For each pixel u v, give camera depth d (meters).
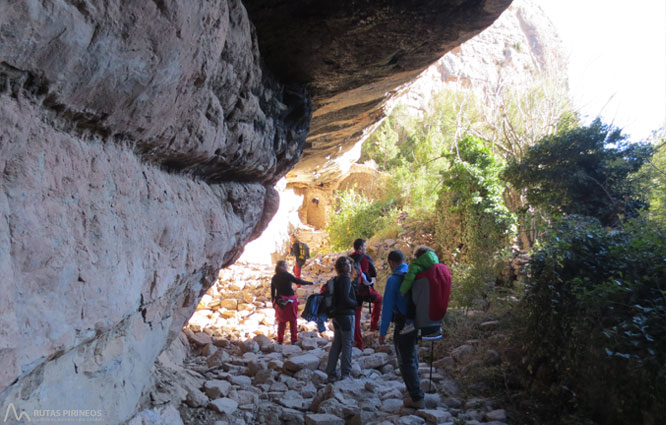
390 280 4.85
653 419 3.37
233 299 10.03
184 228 3.32
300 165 13.02
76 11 1.65
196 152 3.31
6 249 1.53
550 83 13.70
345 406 4.68
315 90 6.05
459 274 9.25
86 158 2.08
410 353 4.72
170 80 2.44
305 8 4.24
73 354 2.23
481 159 10.63
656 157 8.87
